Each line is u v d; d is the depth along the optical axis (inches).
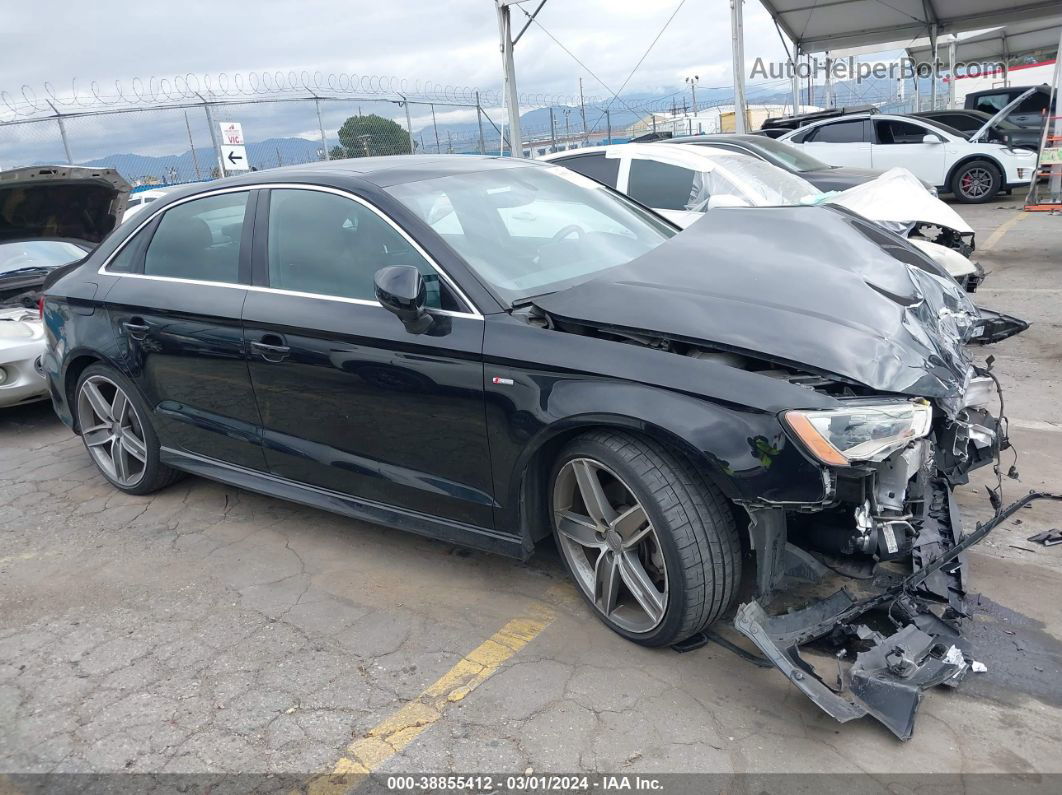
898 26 819.4
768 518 99.7
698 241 130.4
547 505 121.7
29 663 120.8
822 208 148.2
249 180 149.0
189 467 163.0
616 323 107.2
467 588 133.0
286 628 125.1
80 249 272.4
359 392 128.6
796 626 102.1
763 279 115.1
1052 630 111.2
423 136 611.5
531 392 110.2
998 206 554.3
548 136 721.0
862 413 93.7
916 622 105.0
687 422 98.0
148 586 140.6
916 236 264.8
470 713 103.2
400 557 144.9
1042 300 291.7
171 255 157.9
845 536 103.0
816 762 91.4
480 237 129.3
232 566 145.7
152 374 160.4
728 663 109.1
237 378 145.6
